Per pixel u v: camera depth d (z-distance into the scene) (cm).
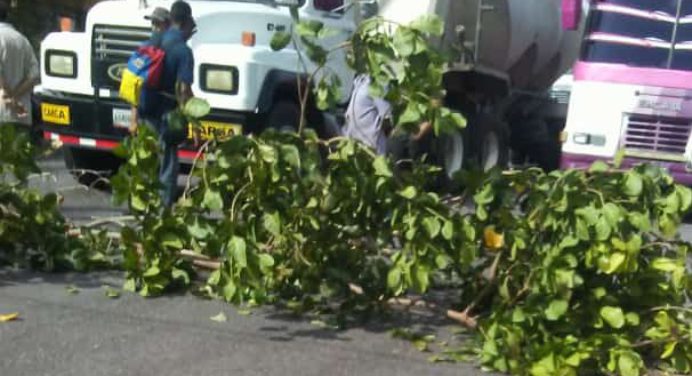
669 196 580
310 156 625
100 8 1108
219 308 661
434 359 579
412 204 599
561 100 1766
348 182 618
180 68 871
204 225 632
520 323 559
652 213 584
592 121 1311
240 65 1013
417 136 672
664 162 1286
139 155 649
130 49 1080
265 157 608
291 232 632
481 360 571
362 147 618
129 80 868
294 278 657
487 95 1444
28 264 739
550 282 548
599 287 564
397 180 611
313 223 624
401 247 621
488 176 607
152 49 873
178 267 693
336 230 643
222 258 652
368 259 647
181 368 546
